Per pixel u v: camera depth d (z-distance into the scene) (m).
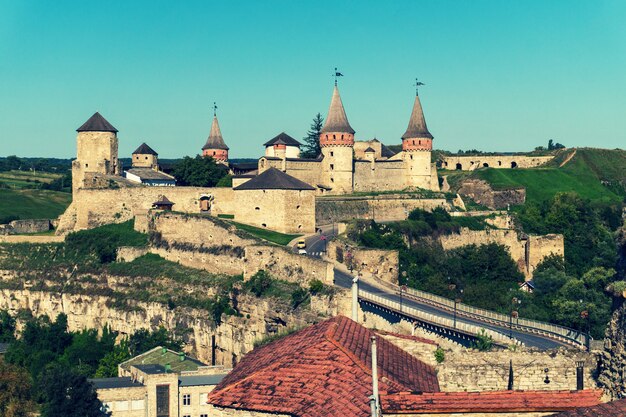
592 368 69.00
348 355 62.84
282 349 68.50
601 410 48.94
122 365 163.00
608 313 184.25
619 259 59.12
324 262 169.88
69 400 137.12
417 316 128.88
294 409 58.25
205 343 192.75
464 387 69.62
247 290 184.12
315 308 160.75
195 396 138.75
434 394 53.94
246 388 61.19
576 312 185.38
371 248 189.88
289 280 179.00
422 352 71.81
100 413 137.38
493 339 111.06
